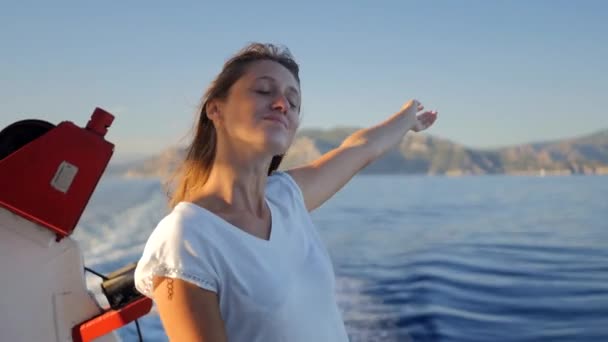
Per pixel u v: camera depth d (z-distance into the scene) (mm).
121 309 1532
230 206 1289
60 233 1531
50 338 1554
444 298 6715
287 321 1227
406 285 7641
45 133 1520
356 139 1907
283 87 1317
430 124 2158
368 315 5887
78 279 1584
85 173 1521
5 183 1476
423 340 5055
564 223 17047
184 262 1149
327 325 1305
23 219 1522
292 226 1375
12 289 1529
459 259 10383
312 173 1726
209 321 1150
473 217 19766
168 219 1208
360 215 20891
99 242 12078
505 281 7969
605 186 41969
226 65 1349
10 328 1526
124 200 22594
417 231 15750
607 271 8789
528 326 5500
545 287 7469
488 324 5559
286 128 1317
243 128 1282
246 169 1304
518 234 14648
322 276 1337
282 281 1242
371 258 10648
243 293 1197
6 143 1548
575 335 5203
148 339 5117
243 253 1216
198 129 1381
